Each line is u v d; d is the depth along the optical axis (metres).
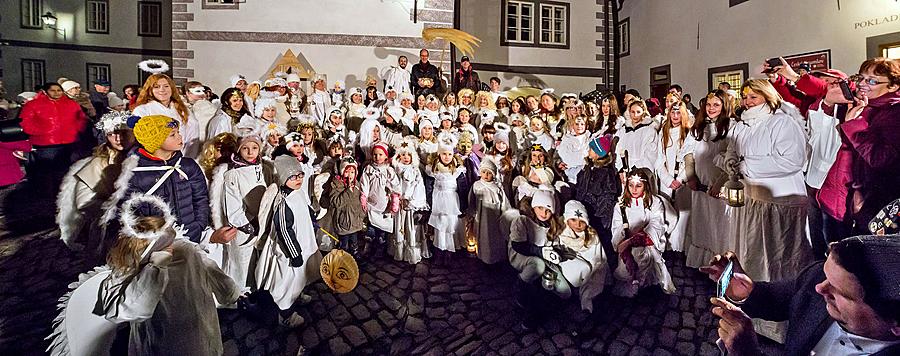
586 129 5.19
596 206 4.26
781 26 8.34
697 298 3.46
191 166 3.00
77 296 2.21
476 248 4.53
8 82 13.90
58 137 6.05
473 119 6.64
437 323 3.18
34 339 2.80
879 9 6.68
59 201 3.24
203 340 2.35
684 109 4.14
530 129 5.72
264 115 5.02
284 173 3.27
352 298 3.57
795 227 3.05
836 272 1.20
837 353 1.26
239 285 3.24
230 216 3.18
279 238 3.18
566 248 3.27
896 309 1.12
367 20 10.22
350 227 4.40
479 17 14.02
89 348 2.23
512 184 4.59
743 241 3.27
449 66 10.59
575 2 14.35
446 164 4.59
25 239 4.46
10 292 3.42
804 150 3.02
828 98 3.04
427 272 4.15
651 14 12.57
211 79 9.95
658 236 3.57
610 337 2.93
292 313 3.22
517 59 14.23
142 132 2.76
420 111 6.46
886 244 1.15
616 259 3.73
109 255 2.21
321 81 8.19
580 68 14.51
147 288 2.13
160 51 15.55
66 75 14.72
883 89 2.71
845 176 2.95
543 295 3.27
